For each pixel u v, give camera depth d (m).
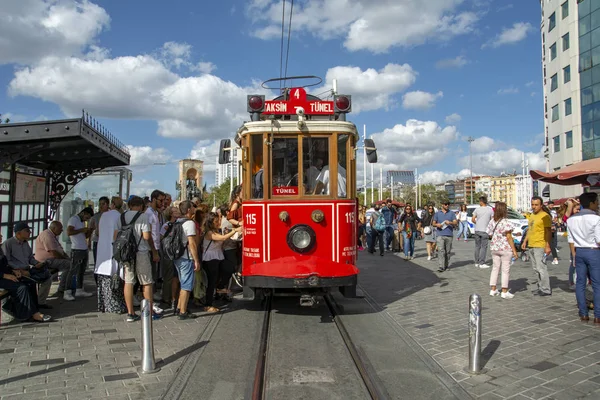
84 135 7.48
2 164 7.51
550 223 9.30
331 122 7.66
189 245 7.51
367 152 8.34
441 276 12.10
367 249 19.05
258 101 7.70
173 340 6.39
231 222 8.98
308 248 7.47
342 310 8.33
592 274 7.03
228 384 4.88
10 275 7.01
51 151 9.14
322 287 7.18
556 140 43.78
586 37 38.19
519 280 11.18
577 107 39.38
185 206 7.68
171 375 5.10
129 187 14.12
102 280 7.97
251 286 7.23
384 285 10.88
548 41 44.84
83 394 4.57
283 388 4.83
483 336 6.49
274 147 7.66
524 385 4.79
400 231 17.88
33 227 10.34
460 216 25.61
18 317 7.08
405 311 8.19
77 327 6.98
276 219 7.53
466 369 5.26
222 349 6.02
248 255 7.62
